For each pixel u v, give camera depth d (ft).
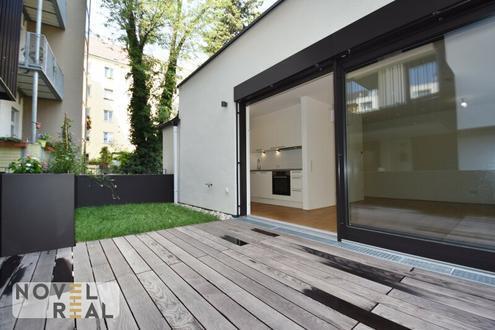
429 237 6.31
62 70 26.99
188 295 4.78
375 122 7.52
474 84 5.74
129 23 28.50
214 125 15.30
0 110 17.70
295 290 4.92
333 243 8.02
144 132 28.19
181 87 20.03
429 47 6.43
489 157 5.53
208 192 15.76
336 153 8.29
